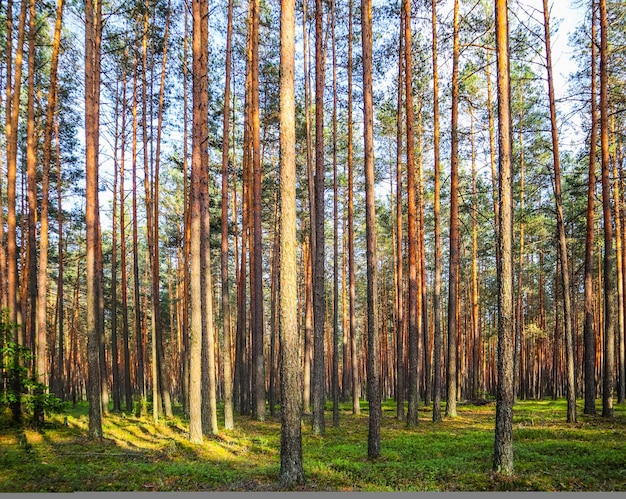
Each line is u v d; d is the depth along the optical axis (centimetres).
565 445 1123
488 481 822
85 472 921
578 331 3331
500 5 948
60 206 2466
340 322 5103
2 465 973
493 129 2403
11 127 1590
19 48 1590
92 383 1398
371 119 1144
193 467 976
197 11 1441
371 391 1094
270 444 1303
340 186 2995
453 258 1823
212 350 1527
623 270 2286
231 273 3869
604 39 1647
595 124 1753
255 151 1872
